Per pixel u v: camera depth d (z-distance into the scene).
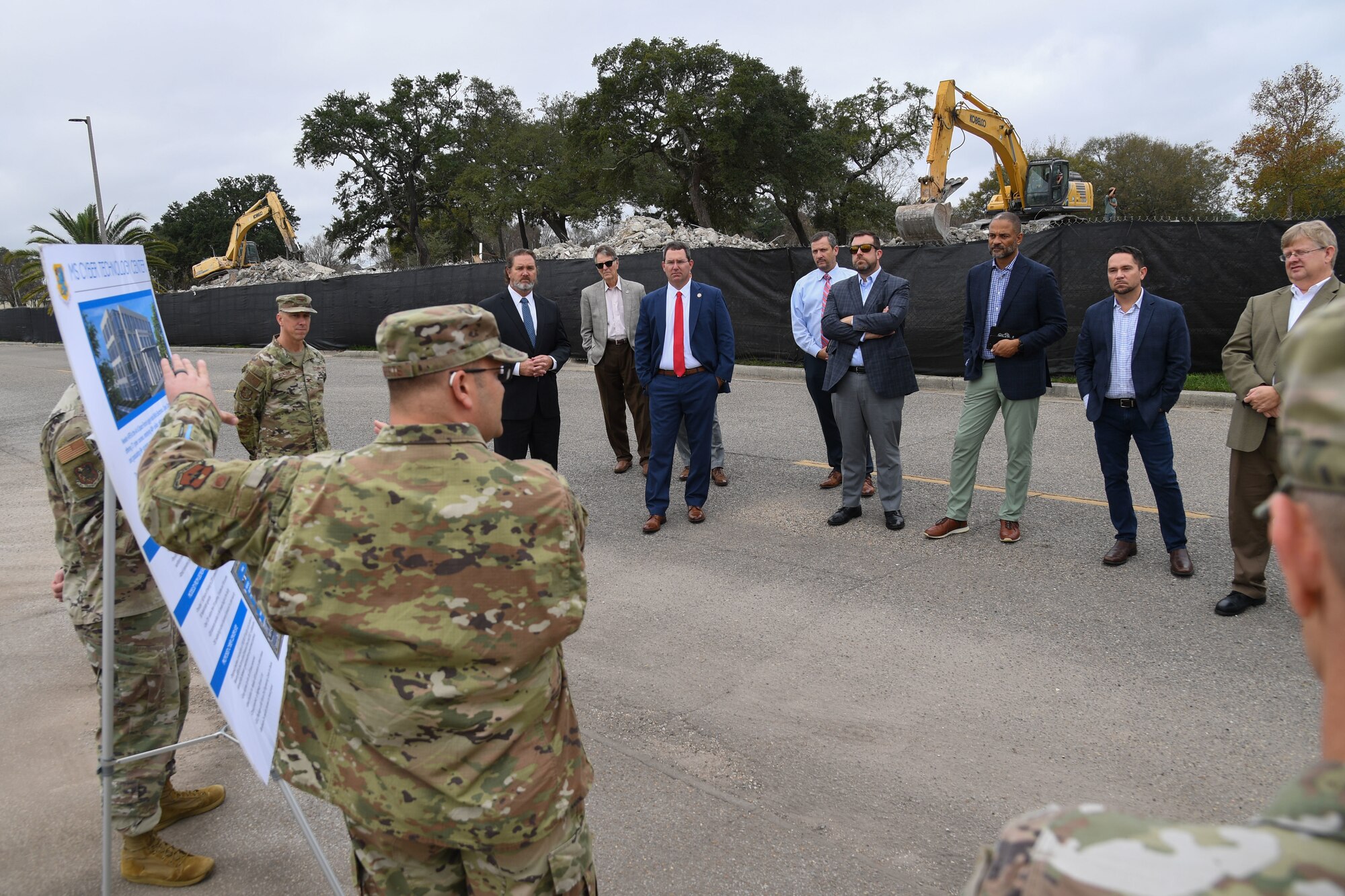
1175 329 4.84
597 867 2.82
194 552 1.73
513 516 1.66
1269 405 4.18
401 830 1.68
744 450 8.79
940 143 20.09
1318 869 0.60
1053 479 7.21
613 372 7.92
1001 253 5.40
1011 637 4.39
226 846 3.02
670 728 3.70
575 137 47.56
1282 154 38.03
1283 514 0.68
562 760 1.79
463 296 19.53
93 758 3.60
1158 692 3.79
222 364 21.09
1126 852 0.67
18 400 15.06
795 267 13.94
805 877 2.75
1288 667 3.95
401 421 1.69
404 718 1.63
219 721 3.92
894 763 3.37
